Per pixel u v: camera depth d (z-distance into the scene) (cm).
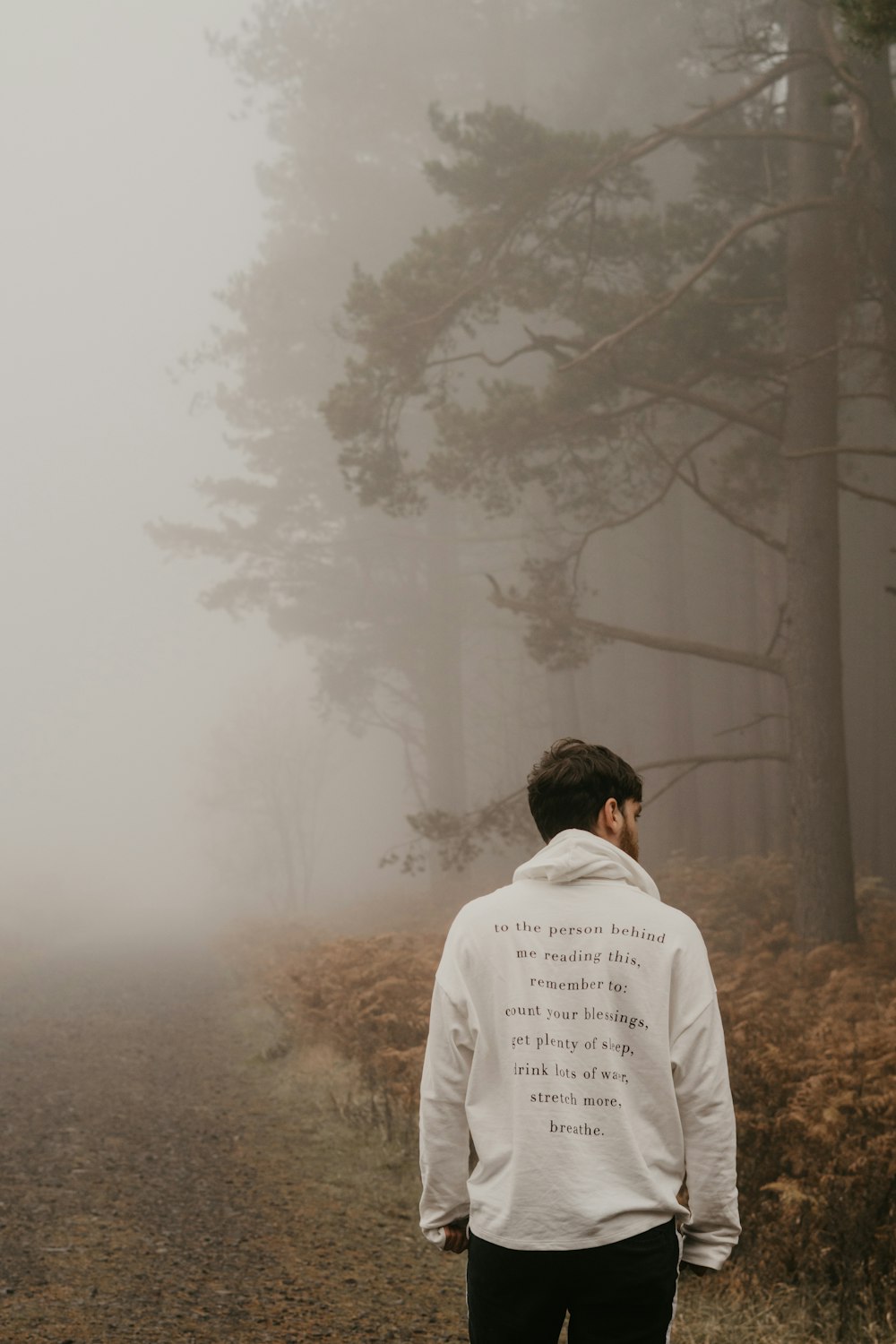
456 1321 437
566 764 242
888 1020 679
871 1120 510
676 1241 205
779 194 1348
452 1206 218
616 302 1258
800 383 1230
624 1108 206
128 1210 575
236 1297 451
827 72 1207
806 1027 742
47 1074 1002
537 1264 199
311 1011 1036
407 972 1005
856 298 1220
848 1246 432
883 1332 401
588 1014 212
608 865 227
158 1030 1331
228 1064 1077
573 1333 204
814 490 1222
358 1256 516
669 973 214
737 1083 575
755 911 1339
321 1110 827
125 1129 775
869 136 1010
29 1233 523
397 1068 802
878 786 2209
